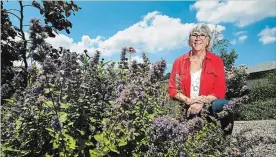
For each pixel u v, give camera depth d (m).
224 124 4.61
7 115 3.83
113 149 3.23
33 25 3.31
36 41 3.32
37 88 3.32
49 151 3.49
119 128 3.39
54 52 5.07
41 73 3.31
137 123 3.62
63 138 3.22
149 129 3.33
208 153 3.78
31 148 3.45
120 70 4.66
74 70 3.59
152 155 3.26
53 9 6.03
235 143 3.84
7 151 3.54
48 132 3.42
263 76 24.44
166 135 3.25
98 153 3.26
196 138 3.73
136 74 4.39
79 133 3.58
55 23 6.14
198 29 4.98
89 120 3.73
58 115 3.36
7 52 5.41
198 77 4.97
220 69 4.99
